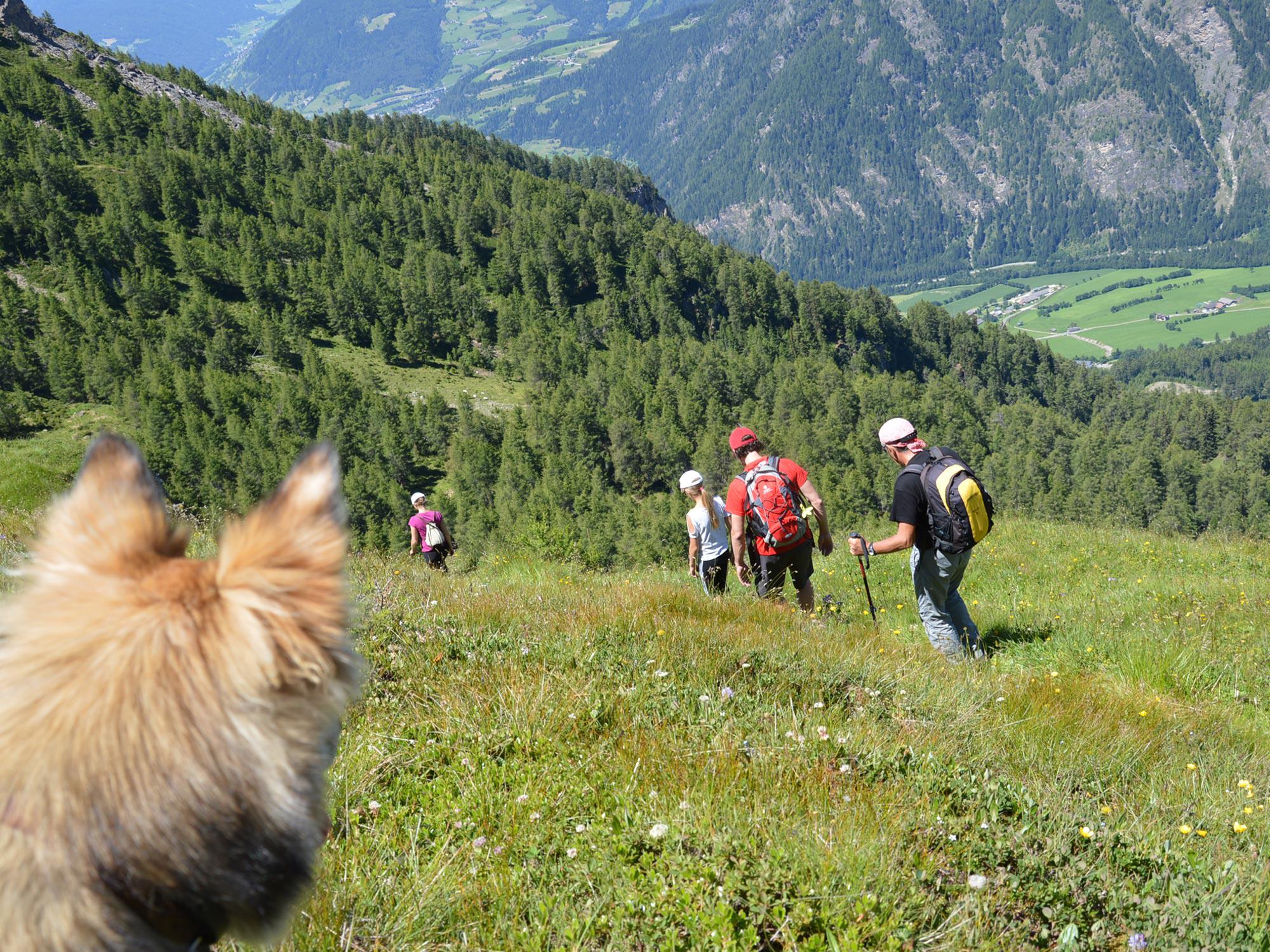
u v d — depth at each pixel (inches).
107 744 31.2
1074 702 245.9
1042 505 5634.8
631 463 6156.5
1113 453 6363.2
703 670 227.0
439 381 7342.5
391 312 7780.5
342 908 107.7
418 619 250.5
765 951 106.2
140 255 7273.6
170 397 5506.9
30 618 34.0
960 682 250.7
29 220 7047.2
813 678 233.6
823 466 5831.7
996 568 518.0
